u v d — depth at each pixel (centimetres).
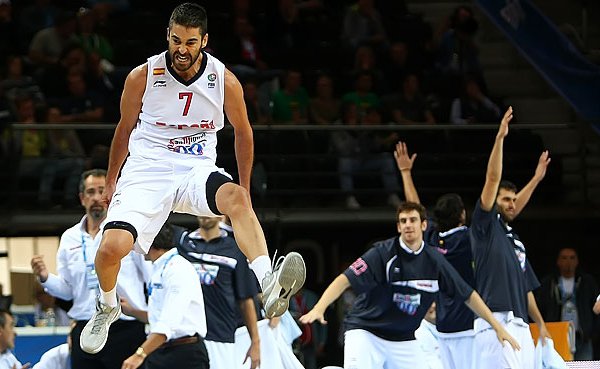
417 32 2011
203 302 1034
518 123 1966
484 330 1187
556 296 1505
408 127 1634
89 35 1839
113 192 764
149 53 1914
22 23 1872
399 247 1134
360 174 1697
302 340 1517
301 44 1978
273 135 1723
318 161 1755
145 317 1048
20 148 1633
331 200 1764
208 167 712
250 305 1134
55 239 1644
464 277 1253
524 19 1741
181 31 679
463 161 1811
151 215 704
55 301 1473
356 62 1889
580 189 1827
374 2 2042
